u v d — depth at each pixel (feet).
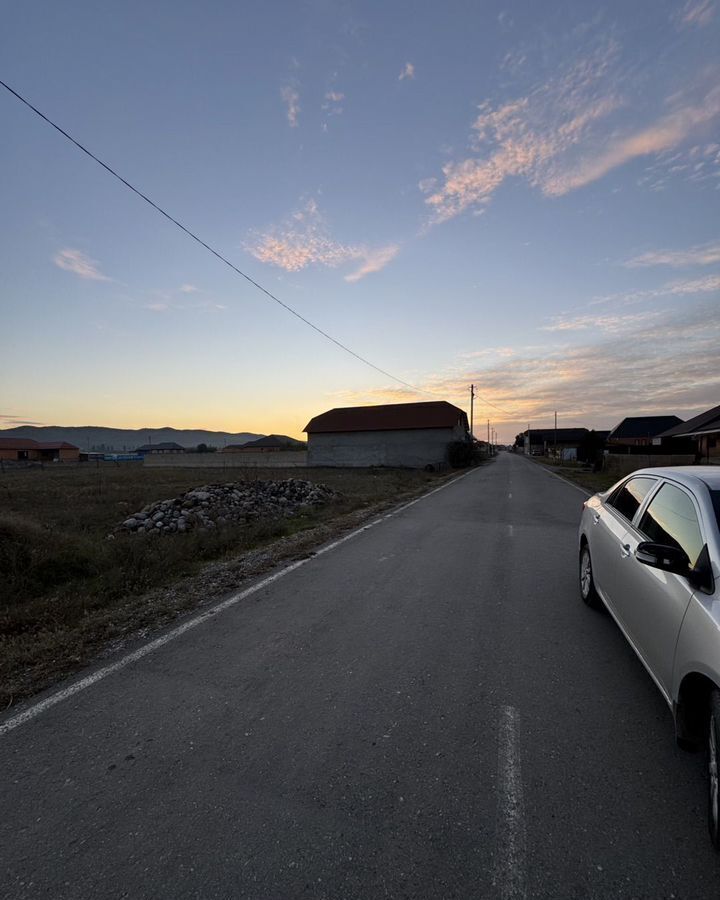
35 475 123.34
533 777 8.80
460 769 9.03
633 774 8.87
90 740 10.06
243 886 6.66
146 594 20.45
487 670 13.05
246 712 11.06
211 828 7.68
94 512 45.29
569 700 11.48
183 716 10.93
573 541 30.58
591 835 7.47
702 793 8.39
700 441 110.22
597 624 16.31
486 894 6.51
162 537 30.73
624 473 93.15
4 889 6.66
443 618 16.99
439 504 51.08
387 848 7.27
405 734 10.16
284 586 21.09
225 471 144.25
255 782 8.73
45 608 18.49
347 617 17.17
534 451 352.69
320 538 31.76
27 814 8.03
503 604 18.44
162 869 6.95
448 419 157.79
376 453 161.48
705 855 7.12
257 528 34.30
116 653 14.40
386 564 24.81
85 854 7.22
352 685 12.29
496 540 30.94
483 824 7.71
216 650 14.49
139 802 8.27
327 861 7.06
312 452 169.68
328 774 8.93
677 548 10.39
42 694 12.06
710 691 8.36
